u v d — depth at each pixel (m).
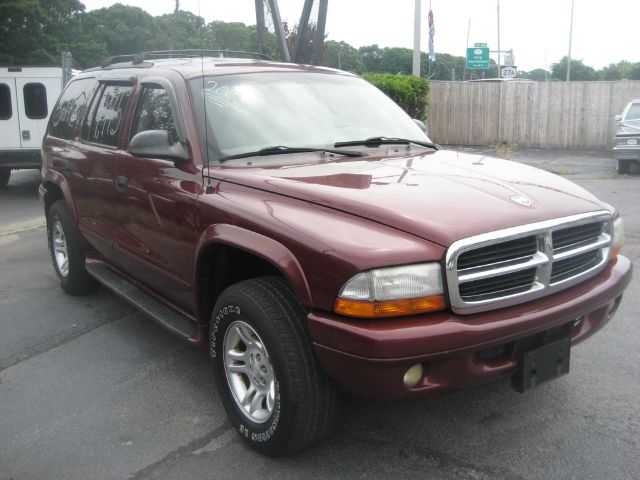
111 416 3.96
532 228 3.09
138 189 4.42
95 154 5.13
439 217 3.04
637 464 3.29
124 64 5.53
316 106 4.53
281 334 3.15
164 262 4.25
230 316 3.48
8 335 5.31
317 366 3.13
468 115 22.30
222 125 4.12
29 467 3.44
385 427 3.71
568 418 3.74
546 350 3.21
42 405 4.12
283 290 3.28
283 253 3.14
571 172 15.13
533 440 3.54
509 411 3.84
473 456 3.41
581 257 3.43
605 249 3.57
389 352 2.80
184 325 4.23
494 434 3.61
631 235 7.94
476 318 2.97
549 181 3.78
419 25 18.20
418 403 3.95
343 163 3.95
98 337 5.23
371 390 2.92
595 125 21.17
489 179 3.62
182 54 5.66
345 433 3.66
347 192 3.28
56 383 4.43
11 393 4.30
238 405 3.58
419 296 2.88
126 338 5.20
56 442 3.68
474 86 22.02
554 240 3.23
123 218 4.71
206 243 3.62
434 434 3.62
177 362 4.72
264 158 3.99
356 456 3.45
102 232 5.14
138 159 4.47
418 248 2.89
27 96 13.70
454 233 2.94
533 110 21.66
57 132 6.30
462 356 2.95
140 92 4.76
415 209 3.10
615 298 3.62
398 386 2.88
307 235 3.06
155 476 3.34
